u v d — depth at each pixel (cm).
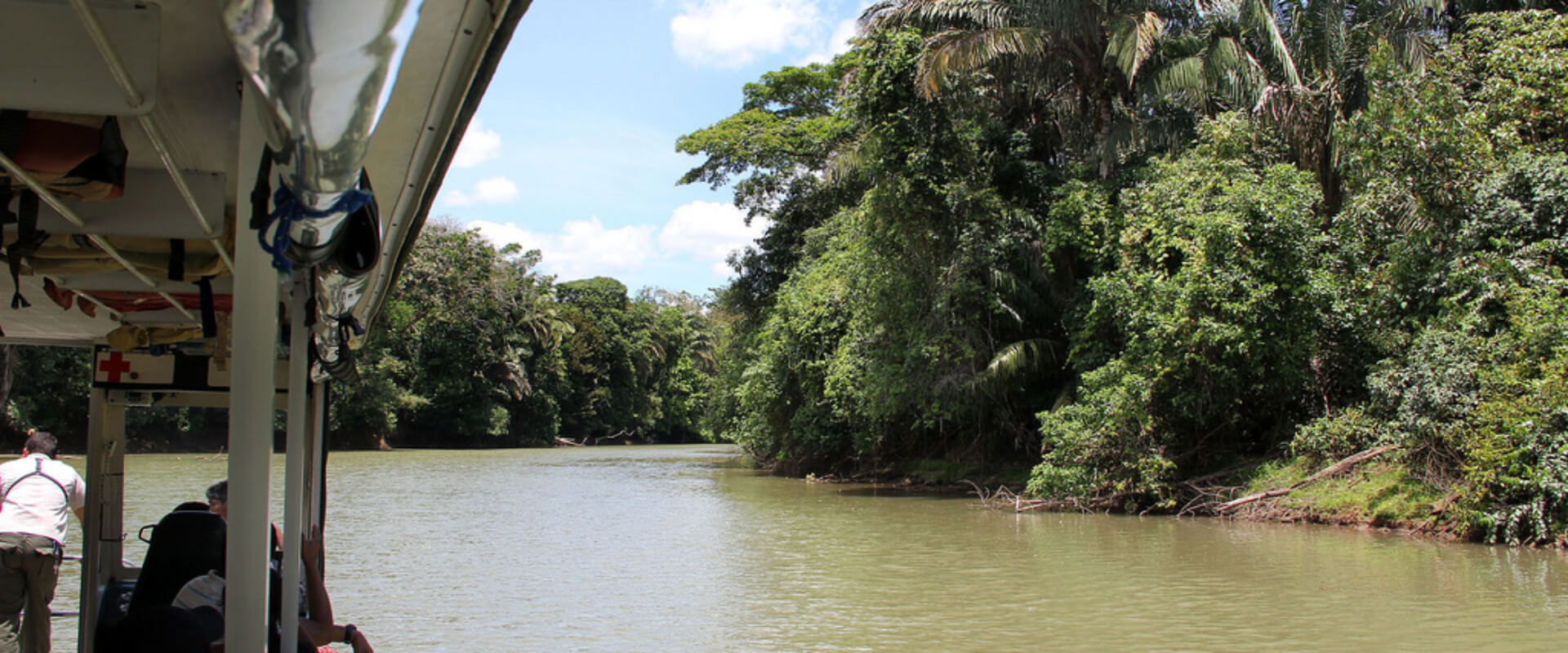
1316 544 1374
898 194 2116
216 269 391
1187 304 1711
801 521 1780
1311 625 868
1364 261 1780
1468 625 857
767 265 3534
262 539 256
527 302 6425
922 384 2175
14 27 226
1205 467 1914
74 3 195
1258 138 1978
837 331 2738
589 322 7500
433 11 222
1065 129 2400
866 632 866
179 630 414
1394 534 1441
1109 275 1920
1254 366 1719
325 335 464
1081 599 1005
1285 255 1712
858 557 1320
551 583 1122
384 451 5359
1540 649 775
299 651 464
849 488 2617
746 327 3647
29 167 268
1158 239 1833
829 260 2811
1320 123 1950
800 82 3697
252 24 151
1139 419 1795
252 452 255
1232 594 1017
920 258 2159
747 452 4575
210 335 398
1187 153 2012
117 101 234
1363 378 1753
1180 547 1374
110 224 322
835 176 3048
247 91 213
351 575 1171
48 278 432
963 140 2172
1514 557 1207
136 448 4153
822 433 2936
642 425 7969
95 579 530
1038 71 2234
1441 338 1459
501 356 6000
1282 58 1919
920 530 1627
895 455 2916
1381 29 1938
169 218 325
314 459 593
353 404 5109
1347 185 1859
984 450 2553
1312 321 1727
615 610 965
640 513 1912
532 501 2198
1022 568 1206
